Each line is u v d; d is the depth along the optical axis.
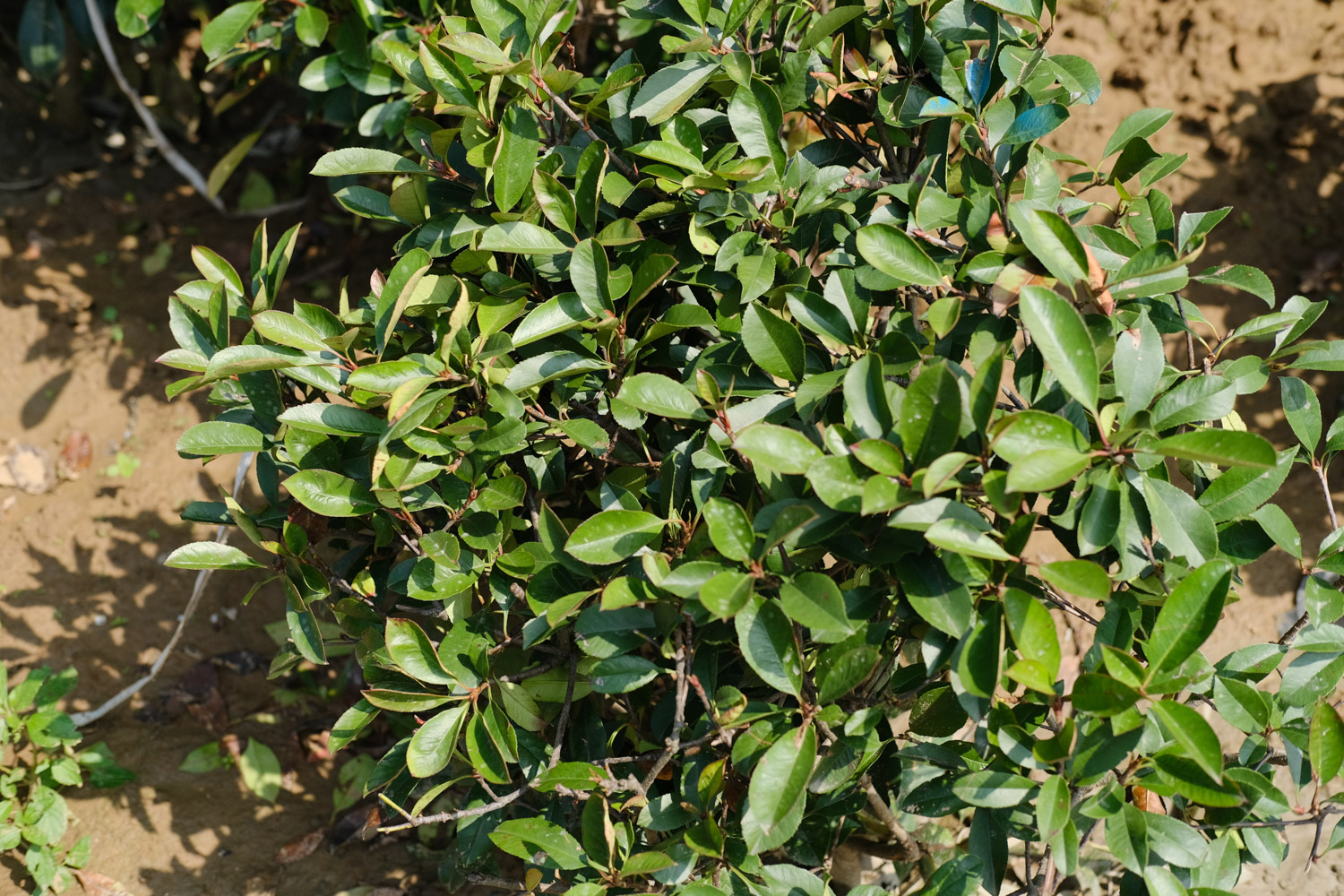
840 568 1.97
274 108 4.65
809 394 1.65
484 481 1.88
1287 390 1.88
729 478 1.85
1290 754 1.76
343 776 3.02
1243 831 1.82
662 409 1.72
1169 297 1.97
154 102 4.71
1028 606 1.44
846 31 2.13
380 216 2.13
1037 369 1.65
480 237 1.98
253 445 1.91
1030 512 1.58
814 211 1.93
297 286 4.24
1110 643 1.64
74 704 3.17
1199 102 4.08
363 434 1.79
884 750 1.97
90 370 3.92
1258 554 1.76
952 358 1.80
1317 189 3.88
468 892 2.74
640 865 1.62
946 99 1.82
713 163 1.91
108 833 2.87
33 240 4.25
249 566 1.94
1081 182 2.20
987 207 1.80
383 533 1.92
